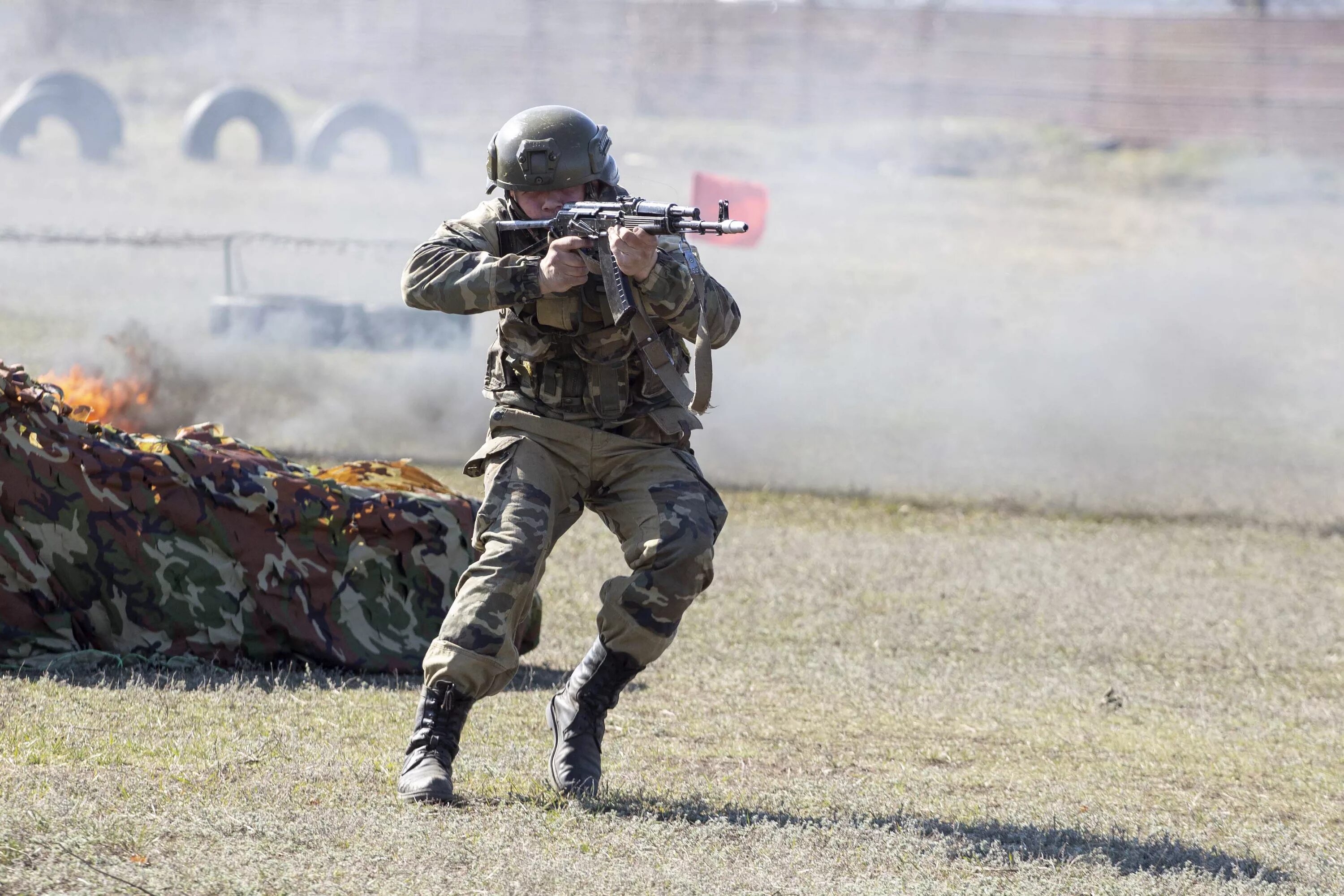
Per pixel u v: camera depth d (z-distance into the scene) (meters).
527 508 14.78
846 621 27.42
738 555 32.78
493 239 14.98
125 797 13.68
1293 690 24.73
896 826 15.42
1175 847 15.41
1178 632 28.36
